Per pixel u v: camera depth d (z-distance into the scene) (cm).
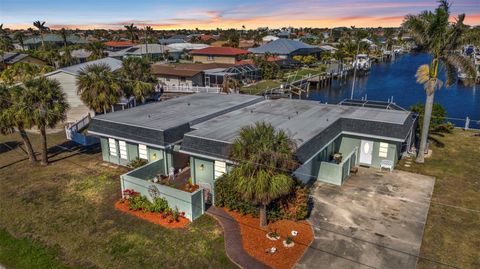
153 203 1958
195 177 2258
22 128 2561
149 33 16975
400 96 6625
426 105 2545
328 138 2350
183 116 2708
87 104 3353
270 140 1598
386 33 16938
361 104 3428
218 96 3681
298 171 2027
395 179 2344
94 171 2547
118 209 1989
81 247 1669
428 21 2480
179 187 2244
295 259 1525
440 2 2453
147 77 4634
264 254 1560
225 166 2100
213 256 1566
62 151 3023
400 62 12812
